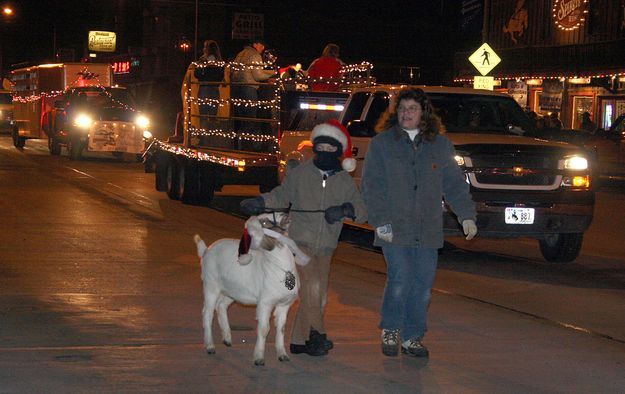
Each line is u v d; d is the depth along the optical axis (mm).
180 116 21125
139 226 15094
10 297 9484
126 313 8906
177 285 10344
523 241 15086
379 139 7473
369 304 9609
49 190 20344
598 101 34938
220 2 56125
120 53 67125
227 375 6977
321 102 16484
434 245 7453
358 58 56438
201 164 17844
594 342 8297
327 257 7465
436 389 6754
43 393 6406
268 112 17094
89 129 29156
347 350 7785
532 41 37938
